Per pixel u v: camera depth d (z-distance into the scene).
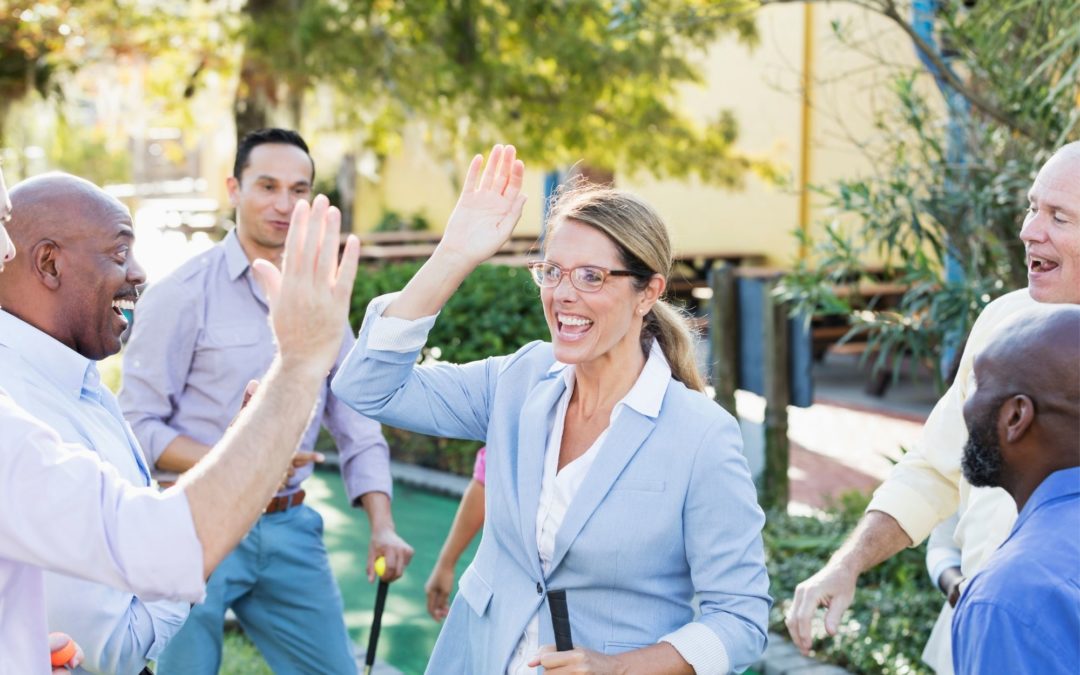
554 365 2.46
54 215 2.20
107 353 2.32
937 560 2.79
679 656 2.14
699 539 2.22
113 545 1.50
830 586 2.58
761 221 13.28
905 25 4.74
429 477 7.16
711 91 13.34
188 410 3.42
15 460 1.51
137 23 9.23
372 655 3.17
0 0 8.82
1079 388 1.61
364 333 2.36
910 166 5.20
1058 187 2.45
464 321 7.19
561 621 2.15
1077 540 1.59
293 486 3.43
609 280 2.23
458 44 8.66
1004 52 4.75
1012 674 1.55
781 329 6.23
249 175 3.46
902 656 4.20
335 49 8.01
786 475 6.33
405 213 20.88
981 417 1.69
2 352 2.10
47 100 9.84
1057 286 2.48
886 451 8.70
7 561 1.62
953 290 4.82
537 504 2.30
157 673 3.27
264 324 3.46
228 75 9.32
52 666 1.85
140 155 23.83
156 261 13.91
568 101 8.73
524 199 2.34
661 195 14.86
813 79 6.53
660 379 2.31
